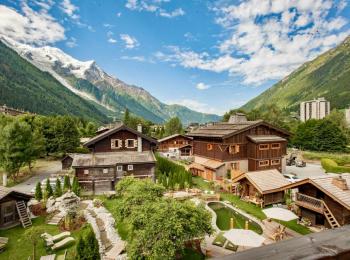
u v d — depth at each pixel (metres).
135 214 13.33
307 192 19.41
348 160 46.91
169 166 35.53
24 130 33.28
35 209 22.17
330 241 1.74
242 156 35.22
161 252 11.13
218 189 29.20
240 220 20.41
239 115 40.97
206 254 14.25
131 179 19.97
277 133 37.72
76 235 17.59
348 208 15.88
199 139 39.56
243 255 1.57
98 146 32.06
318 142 60.78
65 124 51.91
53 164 47.50
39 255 15.16
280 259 1.51
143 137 33.34
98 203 23.23
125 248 14.63
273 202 23.95
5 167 31.45
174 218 11.91
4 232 18.23
